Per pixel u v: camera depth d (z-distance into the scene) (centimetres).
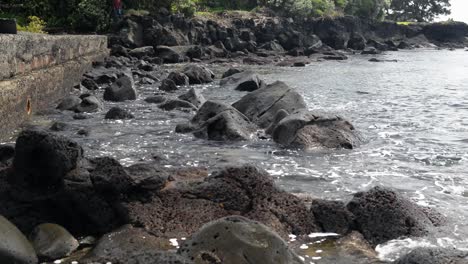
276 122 1270
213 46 4344
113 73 2445
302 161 1028
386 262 581
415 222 664
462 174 964
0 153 786
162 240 625
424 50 6344
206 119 1293
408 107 1803
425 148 1173
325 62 4162
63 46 1983
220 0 5597
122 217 673
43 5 3734
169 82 2161
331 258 592
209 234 520
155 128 1336
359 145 1177
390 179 921
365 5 6794
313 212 688
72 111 1550
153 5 4397
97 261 548
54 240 607
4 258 534
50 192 674
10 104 1220
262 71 3247
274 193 714
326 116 1203
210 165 980
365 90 2294
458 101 1962
